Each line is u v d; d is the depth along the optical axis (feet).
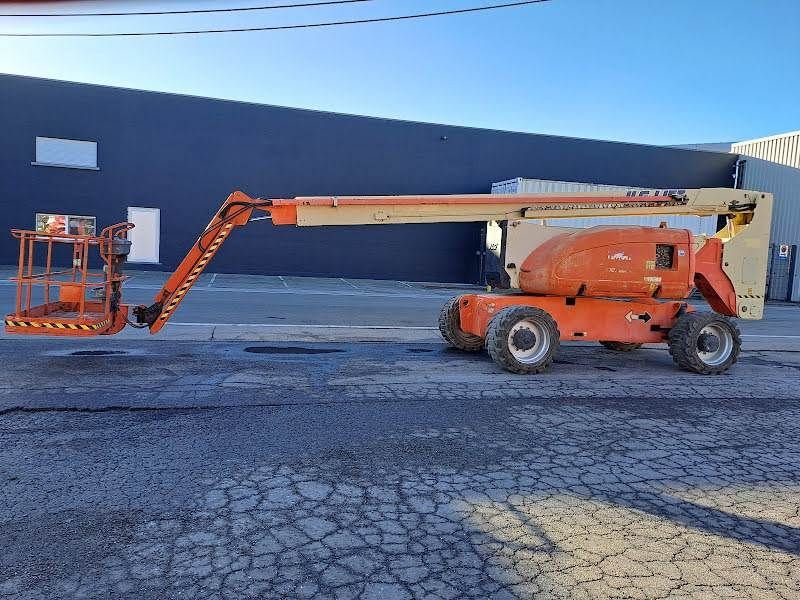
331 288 68.33
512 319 24.54
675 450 16.10
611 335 27.48
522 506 12.21
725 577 9.82
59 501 11.69
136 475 13.03
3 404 17.80
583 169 91.30
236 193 24.06
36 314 23.57
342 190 83.05
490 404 19.88
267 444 15.25
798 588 9.57
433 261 87.81
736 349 27.17
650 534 11.23
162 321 24.17
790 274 90.53
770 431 18.25
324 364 25.26
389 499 12.28
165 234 77.87
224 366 23.91
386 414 18.22
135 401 18.53
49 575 9.18
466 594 9.05
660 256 26.63
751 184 94.63
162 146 76.79
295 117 80.79
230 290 58.70
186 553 9.93
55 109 72.74
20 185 72.38
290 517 11.33
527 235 27.55
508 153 88.53
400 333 35.32
